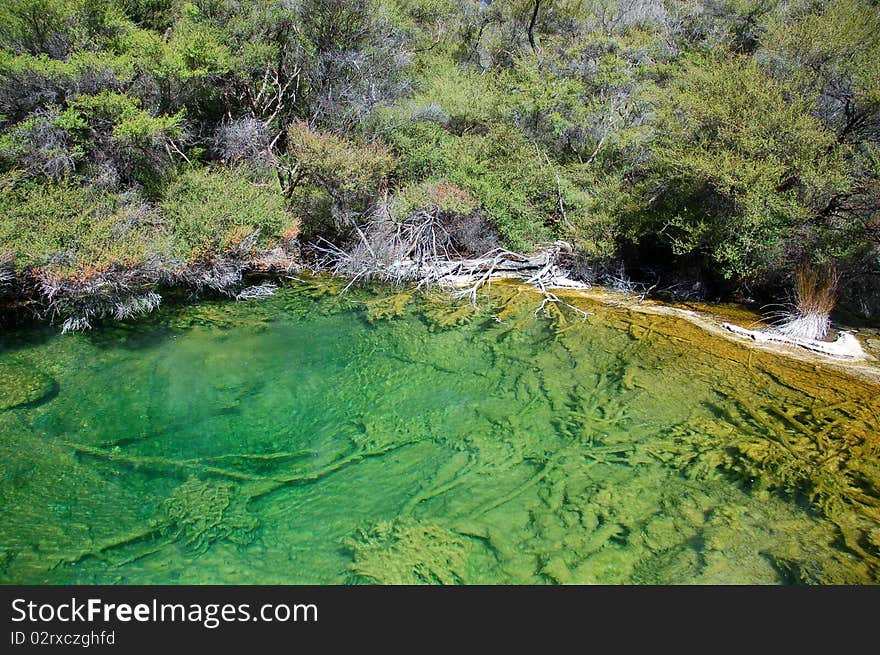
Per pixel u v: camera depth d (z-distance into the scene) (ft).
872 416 15.98
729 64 26.40
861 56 23.22
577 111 37.27
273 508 12.14
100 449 14.05
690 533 11.53
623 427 15.69
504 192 31.60
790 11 33.50
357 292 28.04
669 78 42.04
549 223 33.19
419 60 52.29
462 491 12.87
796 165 22.36
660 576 10.40
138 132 25.63
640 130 34.58
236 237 25.35
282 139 36.99
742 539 11.34
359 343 21.68
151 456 13.87
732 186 23.25
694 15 51.96
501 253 32.01
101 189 25.43
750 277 25.96
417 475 13.47
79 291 21.09
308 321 23.90
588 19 57.67
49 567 10.32
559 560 10.78
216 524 11.58
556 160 36.24
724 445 14.70
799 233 23.02
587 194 33.09
